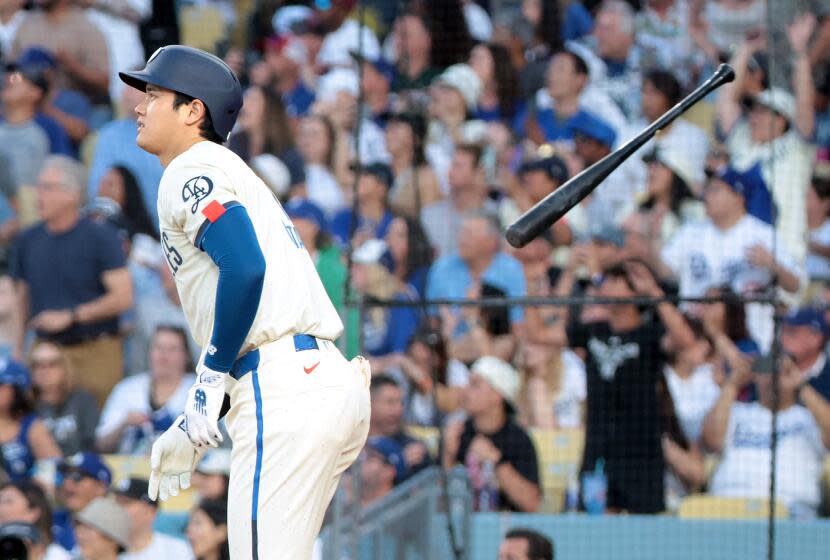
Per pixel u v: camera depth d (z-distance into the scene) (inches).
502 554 916.0
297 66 1376.7
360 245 1208.2
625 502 1015.0
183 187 511.8
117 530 984.3
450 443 1034.1
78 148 1314.0
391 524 892.0
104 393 1151.6
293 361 516.1
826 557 966.4
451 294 1138.0
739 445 1037.2
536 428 1065.5
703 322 1056.2
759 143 1152.2
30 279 1170.6
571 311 1093.1
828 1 1189.1
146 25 1400.1
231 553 518.0
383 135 1309.1
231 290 494.3
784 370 1039.0
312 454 511.2
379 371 1107.9
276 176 1270.9
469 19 1348.4
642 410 1026.1
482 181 1234.6
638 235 1156.5
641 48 1288.1
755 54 1213.7
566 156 1243.8
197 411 499.5
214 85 534.6
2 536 943.7
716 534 970.1
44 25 1336.1
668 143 1221.1
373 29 1417.3
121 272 1175.0
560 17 1334.9
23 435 1090.7
